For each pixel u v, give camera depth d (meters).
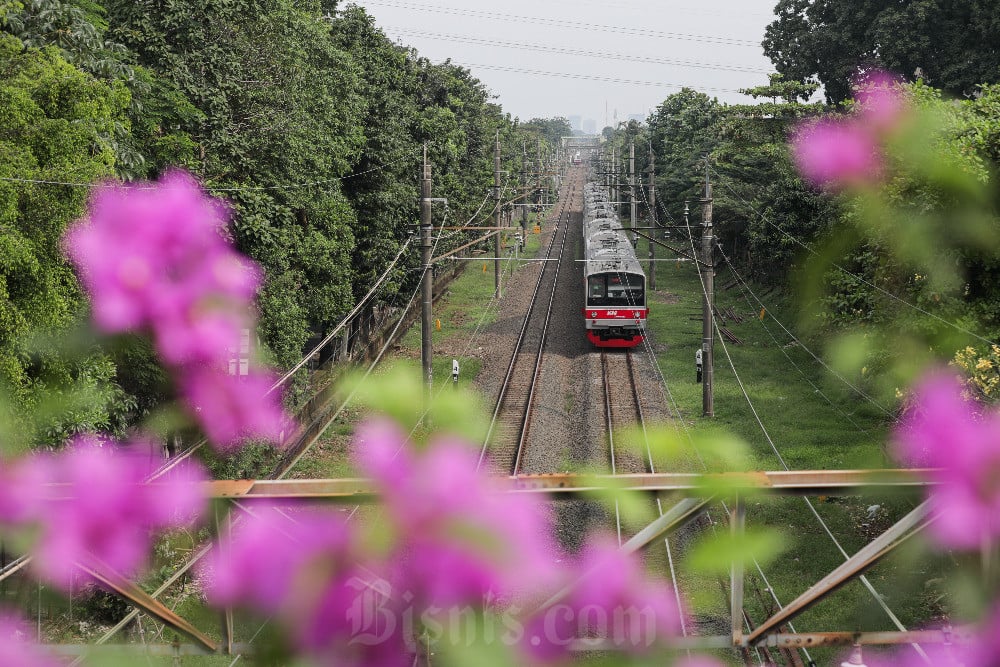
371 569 3.17
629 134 97.12
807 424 26.47
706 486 3.27
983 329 13.65
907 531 5.38
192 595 15.55
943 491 4.40
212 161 20.86
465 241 54.47
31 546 4.68
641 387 32.25
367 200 34.56
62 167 13.39
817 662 13.21
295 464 23.20
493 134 68.12
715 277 55.41
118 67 17.05
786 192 29.81
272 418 17.50
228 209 19.77
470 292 53.28
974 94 37.34
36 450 13.03
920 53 37.97
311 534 3.29
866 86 13.16
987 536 4.57
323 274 29.70
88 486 4.73
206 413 16.48
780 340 37.69
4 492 4.63
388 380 2.88
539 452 24.66
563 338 41.66
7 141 13.34
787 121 30.28
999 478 4.24
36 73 14.35
